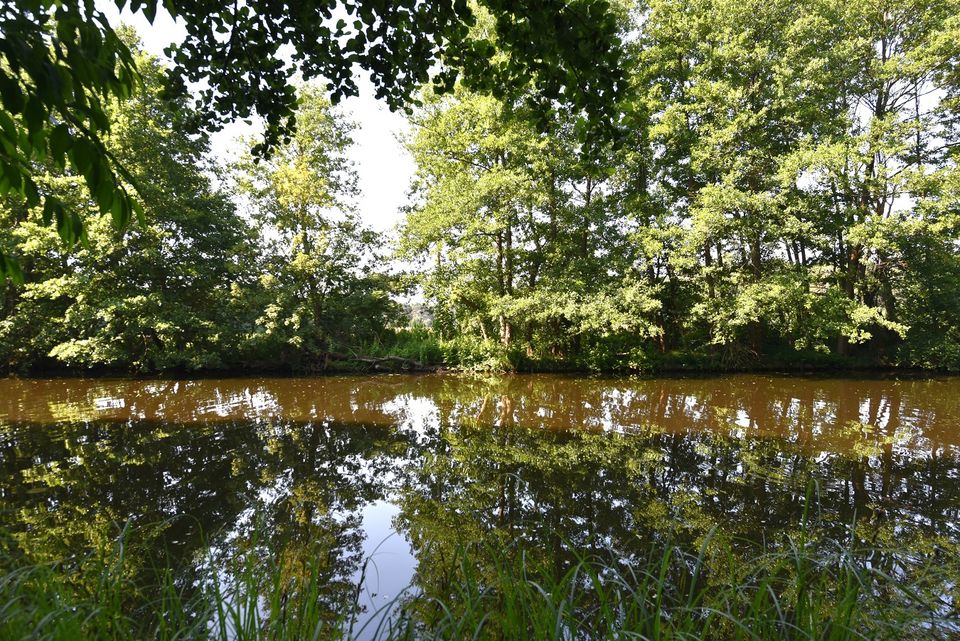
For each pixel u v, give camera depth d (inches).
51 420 340.8
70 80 48.9
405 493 205.5
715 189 561.6
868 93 645.3
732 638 94.7
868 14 630.5
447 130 644.1
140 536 161.9
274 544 159.2
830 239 613.3
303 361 645.9
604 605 77.3
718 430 318.7
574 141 581.0
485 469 237.0
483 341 674.8
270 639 77.6
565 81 107.3
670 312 681.0
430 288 641.0
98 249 510.0
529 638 81.7
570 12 95.5
